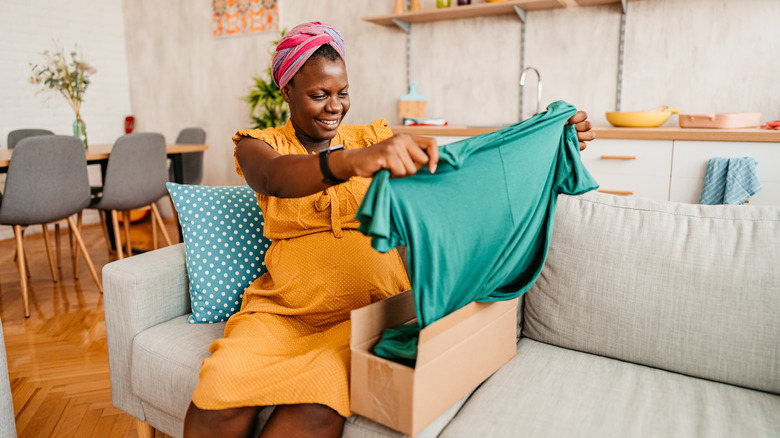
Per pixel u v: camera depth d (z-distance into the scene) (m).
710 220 1.21
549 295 1.32
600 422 0.97
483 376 1.09
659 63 2.94
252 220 1.52
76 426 1.70
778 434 0.92
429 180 0.87
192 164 3.97
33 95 4.58
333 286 1.18
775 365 1.07
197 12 4.73
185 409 1.24
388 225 0.80
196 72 4.86
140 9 5.08
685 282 1.16
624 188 2.62
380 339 0.99
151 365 1.31
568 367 1.19
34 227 4.56
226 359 1.03
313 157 0.92
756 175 2.23
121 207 3.18
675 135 2.43
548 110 1.06
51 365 2.13
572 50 3.18
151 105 5.23
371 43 3.90
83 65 3.79
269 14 4.33
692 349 1.14
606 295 1.23
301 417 0.95
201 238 1.46
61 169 2.74
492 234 0.96
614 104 3.11
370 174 0.83
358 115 4.07
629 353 1.21
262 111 4.12
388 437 0.94
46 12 4.61
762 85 2.70
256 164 1.07
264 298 1.28
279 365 1.00
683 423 0.96
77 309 2.76
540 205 1.08
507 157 0.96
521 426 0.96
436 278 0.89
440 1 3.36
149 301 1.43
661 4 2.89
